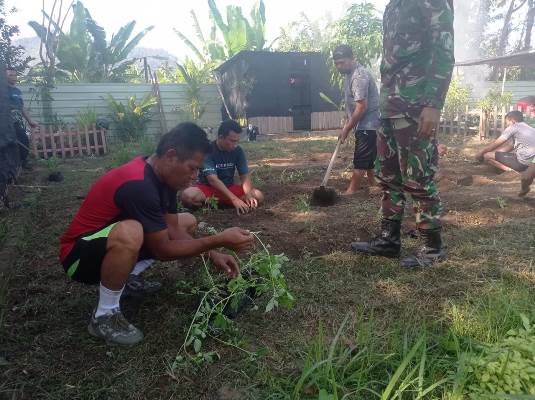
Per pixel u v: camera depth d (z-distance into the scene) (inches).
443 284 111.8
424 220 122.0
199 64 695.7
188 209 180.9
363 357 80.0
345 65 194.5
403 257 130.2
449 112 445.4
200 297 103.7
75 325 98.6
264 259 97.3
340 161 305.9
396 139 120.0
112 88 529.0
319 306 104.1
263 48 705.0
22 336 94.4
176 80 741.9
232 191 188.5
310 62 562.3
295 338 91.9
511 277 113.6
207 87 584.7
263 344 90.2
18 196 221.3
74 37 594.9
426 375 77.4
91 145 426.6
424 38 113.2
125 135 507.8
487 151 254.5
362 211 172.6
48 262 133.6
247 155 366.3
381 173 127.2
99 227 89.0
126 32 618.8
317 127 581.6
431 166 118.9
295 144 429.7
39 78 569.9
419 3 112.0
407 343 86.4
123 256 85.4
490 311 91.7
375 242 131.5
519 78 825.5
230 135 174.7
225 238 90.0
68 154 413.1
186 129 87.1
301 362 83.4
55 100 508.4
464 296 105.8
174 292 111.3
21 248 144.2
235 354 87.0
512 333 82.0
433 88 111.6
